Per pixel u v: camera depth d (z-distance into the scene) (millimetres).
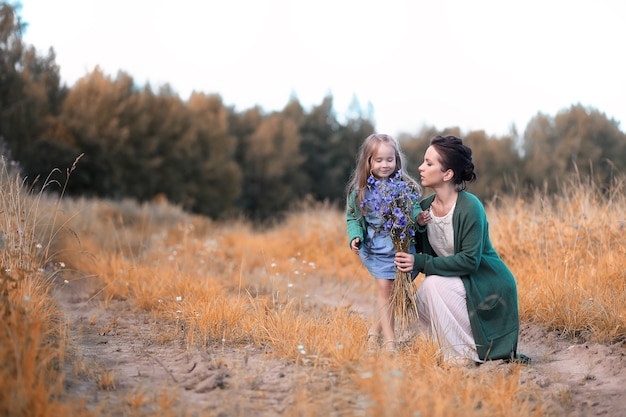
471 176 3990
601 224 6137
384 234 4121
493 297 3711
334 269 8297
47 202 8344
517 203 7418
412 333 4148
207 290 5324
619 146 24734
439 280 3889
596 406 3045
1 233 4512
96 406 2705
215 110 50844
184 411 2717
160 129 39406
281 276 7352
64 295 5684
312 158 63562
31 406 2422
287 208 54344
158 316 4867
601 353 3895
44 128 31250
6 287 3410
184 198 39562
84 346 3832
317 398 2924
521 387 3174
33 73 33125
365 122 65812
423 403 2639
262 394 3014
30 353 2746
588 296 4680
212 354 3732
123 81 37688
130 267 6363
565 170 26906
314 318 4586
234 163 47438
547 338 4395
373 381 2836
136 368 3404
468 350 3809
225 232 13539
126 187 35531
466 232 3838
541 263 5781
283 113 64875
